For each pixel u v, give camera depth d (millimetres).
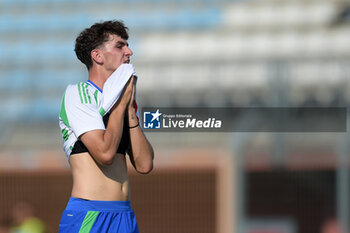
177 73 47219
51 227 38750
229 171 37188
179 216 38719
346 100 40906
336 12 54188
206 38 53438
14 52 53656
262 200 38594
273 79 42250
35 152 39156
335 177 38094
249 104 41438
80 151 10000
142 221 38906
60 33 55406
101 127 9719
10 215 38625
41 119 44844
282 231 37500
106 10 56594
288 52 51594
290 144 37812
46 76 50844
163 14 56000
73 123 9828
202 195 38531
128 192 10320
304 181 38469
